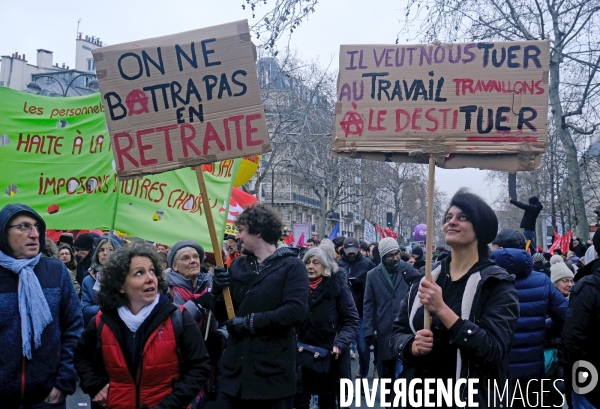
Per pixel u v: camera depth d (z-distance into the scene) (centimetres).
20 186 698
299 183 4684
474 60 422
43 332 436
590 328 419
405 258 1430
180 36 486
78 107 707
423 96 424
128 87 487
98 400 399
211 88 482
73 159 701
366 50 435
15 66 5106
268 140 478
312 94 3169
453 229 362
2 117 702
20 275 432
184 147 481
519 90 414
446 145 418
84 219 693
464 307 350
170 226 706
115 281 396
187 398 392
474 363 348
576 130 1905
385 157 428
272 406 454
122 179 484
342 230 8375
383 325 834
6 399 423
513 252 534
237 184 1141
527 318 532
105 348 392
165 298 405
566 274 675
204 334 521
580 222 2014
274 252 476
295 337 476
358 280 988
